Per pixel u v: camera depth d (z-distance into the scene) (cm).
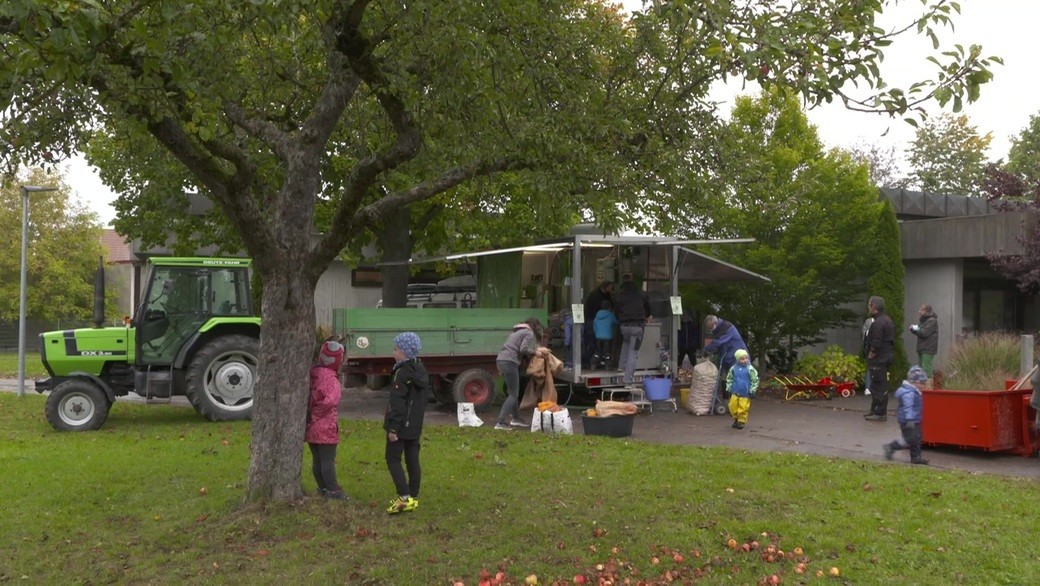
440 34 950
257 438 791
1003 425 1109
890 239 1931
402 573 643
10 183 959
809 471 977
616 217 956
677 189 1028
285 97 1207
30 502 850
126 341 1411
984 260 2044
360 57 821
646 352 1620
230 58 895
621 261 1689
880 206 1905
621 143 1016
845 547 702
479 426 1319
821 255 1841
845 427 1373
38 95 843
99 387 1333
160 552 698
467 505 821
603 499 847
